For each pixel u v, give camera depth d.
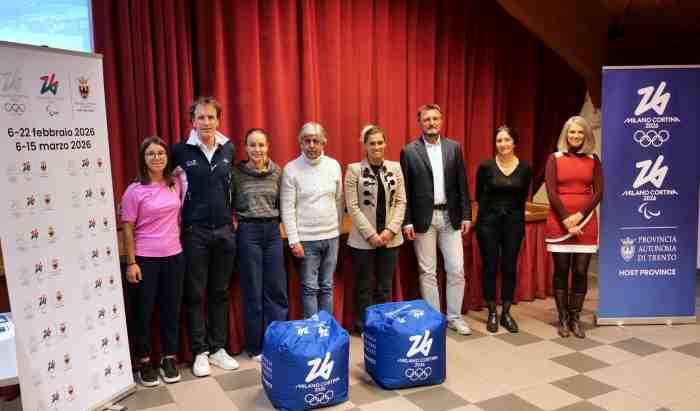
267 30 3.47
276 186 3.18
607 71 3.55
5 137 2.23
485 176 3.61
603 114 3.58
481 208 3.67
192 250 2.97
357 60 3.83
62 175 2.44
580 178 3.45
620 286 3.72
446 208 3.56
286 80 3.59
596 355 3.25
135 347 2.94
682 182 3.64
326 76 3.71
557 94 4.79
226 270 3.11
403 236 3.68
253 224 3.12
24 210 2.30
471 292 4.09
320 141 3.17
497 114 4.48
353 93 3.84
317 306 3.38
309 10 3.57
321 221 3.24
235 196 3.13
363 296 3.48
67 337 2.48
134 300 2.94
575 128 3.41
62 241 2.45
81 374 2.55
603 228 3.67
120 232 3.15
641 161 3.62
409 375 2.81
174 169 2.95
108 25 3.00
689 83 3.56
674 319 3.76
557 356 3.24
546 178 3.53
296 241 3.19
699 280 4.92
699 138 3.61
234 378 3.01
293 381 2.59
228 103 3.43
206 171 2.94
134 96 3.10
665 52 4.78
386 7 3.87
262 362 2.77
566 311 3.66
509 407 2.64
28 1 2.87
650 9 4.51
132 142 3.12
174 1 3.19
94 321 2.61
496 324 3.65
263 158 3.13
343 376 2.69
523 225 3.62
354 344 3.47
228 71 3.40
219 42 3.32
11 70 2.24
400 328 2.79
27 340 2.31
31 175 2.32
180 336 3.19
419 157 3.48
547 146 4.83
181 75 3.23
